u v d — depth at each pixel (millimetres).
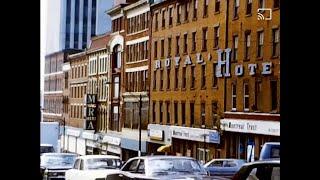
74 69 70000
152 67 49938
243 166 7266
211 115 40062
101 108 60344
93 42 65062
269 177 6770
